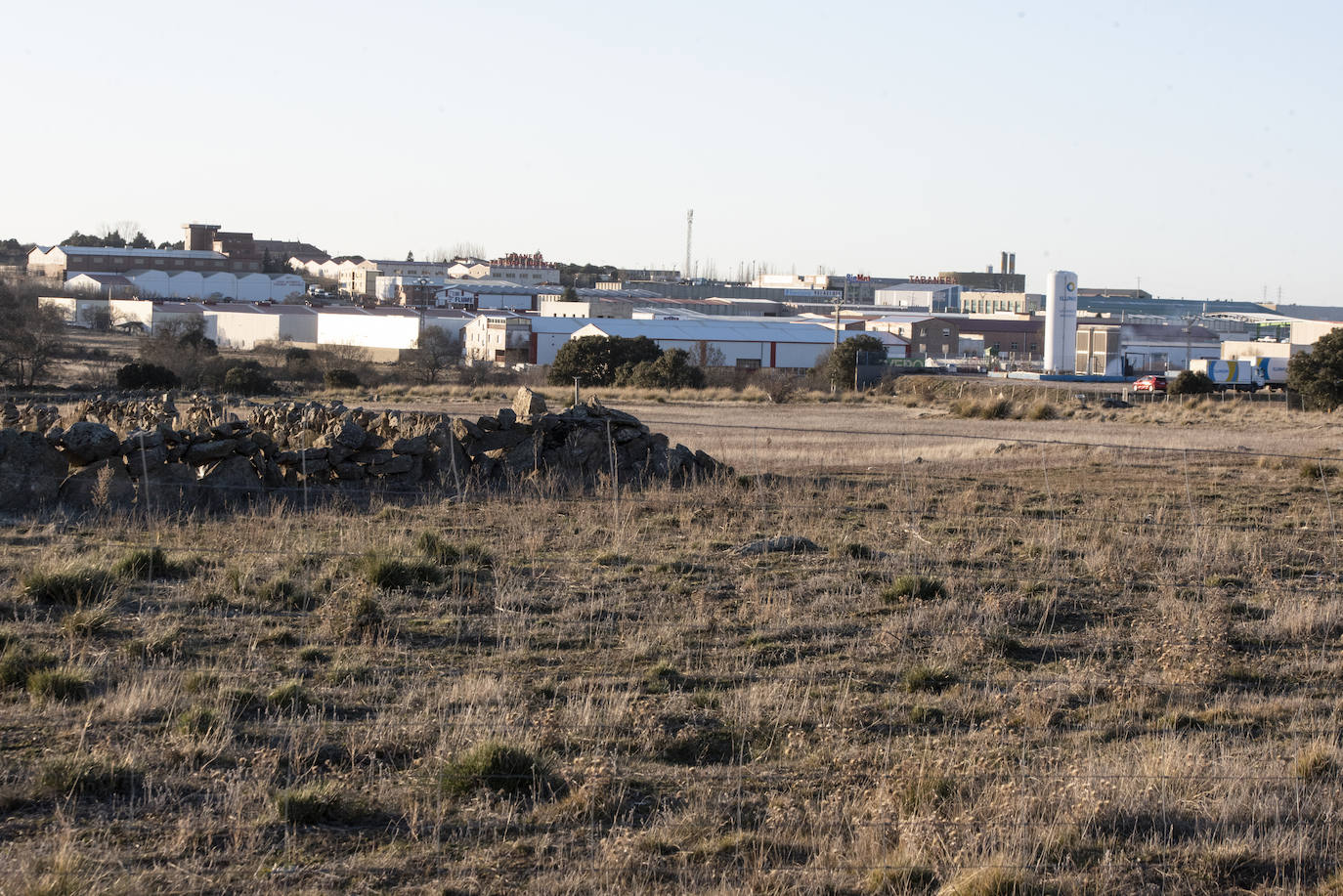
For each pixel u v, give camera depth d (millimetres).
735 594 13406
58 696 9109
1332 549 16906
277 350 104188
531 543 15672
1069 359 110688
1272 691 10531
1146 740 9055
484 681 9703
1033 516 19578
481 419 20906
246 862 6645
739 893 6340
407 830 7195
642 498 19812
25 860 6406
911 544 16422
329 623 11305
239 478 18203
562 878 6527
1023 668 11070
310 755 8156
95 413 27516
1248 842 7195
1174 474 25922
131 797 7375
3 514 16453
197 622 11492
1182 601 13250
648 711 9227
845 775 8039
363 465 19484
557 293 172250
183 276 168375
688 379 69812
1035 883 6559
